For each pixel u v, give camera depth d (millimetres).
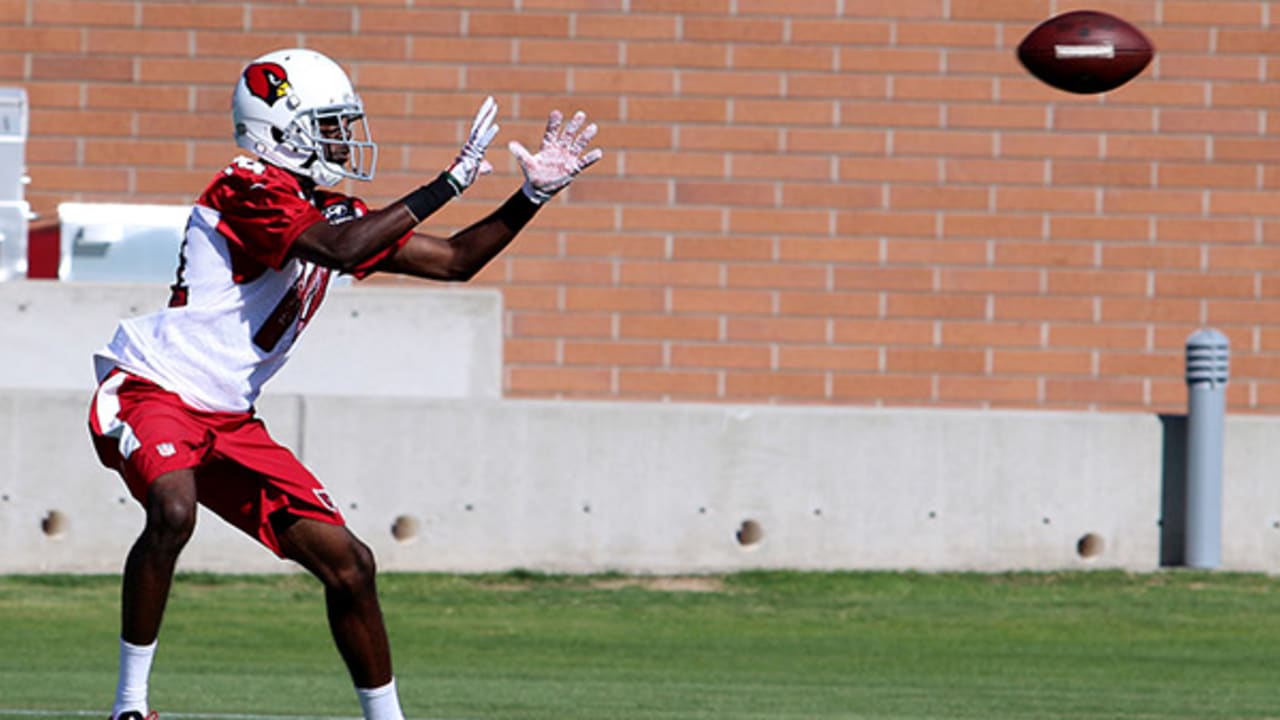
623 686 33000
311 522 21688
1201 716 29953
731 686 33281
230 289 21531
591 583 45812
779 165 56125
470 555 46250
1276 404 56781
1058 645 39938
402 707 29750
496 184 56031
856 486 46875
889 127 56250
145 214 55750
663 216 56062
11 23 56031
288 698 30594
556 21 56031
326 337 50469
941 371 56375
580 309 56062
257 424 22172
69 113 56031
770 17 56062
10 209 55094
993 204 56312
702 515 46625
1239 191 56688
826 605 44125
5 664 34750
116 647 37594
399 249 22266
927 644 39875
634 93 56094
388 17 56031
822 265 56219
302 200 21234
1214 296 56750
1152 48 27500
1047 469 47219
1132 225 56594
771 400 56250
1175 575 46938
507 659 36969
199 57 56188
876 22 56094
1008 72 56281
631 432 46469
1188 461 47125
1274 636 41375
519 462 46281
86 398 45656
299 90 21953
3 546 45438
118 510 45750
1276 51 56750
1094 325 56562
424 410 46188
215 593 44188
